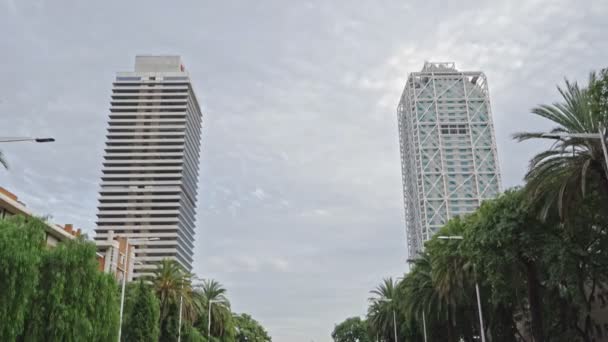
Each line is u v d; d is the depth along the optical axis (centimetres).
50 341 2867
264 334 16512
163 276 5894
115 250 8338
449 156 19862
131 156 18950
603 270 3809
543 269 4225
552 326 5147
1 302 2500
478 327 5828
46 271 2989
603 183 3114
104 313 3250
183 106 19638
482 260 4219
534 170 3225
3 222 2769
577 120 3089
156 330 5025
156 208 18325
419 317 6925
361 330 15625
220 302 8100
